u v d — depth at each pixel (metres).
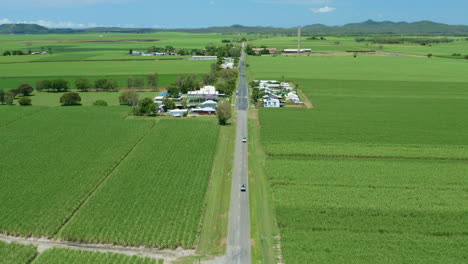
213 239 63.09
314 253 58.47
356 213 70.31
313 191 79.00
